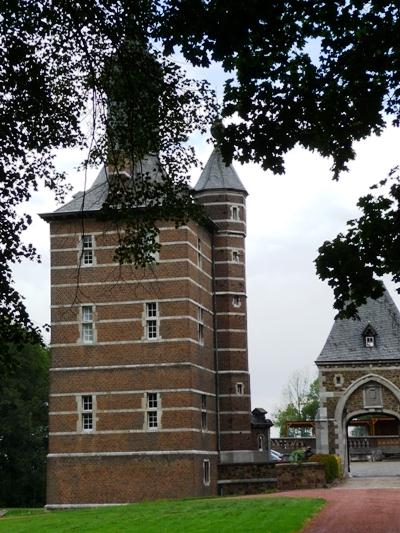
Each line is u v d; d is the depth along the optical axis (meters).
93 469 48.97
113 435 49.12
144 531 24.08
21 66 19.11
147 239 21.12
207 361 53.47
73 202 51.91
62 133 20.30
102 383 49.78
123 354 49.81
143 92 19.61
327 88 17.11
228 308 56.50
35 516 32.91
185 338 49.44
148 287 50.19
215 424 54.25
